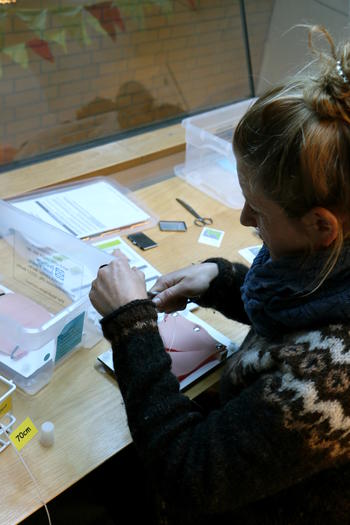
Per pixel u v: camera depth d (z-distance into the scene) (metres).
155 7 1.96
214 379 1.03
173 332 1.09
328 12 2.17
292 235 0.68
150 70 2.03
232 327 1.17
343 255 0.66
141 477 1.30
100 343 1.06
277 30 2.35
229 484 0.66
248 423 0.66
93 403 0.94
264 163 0.63
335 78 0.59
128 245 1.38
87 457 0.85
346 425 0.62
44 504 0.78
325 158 0.58
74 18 1.75
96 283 0.86
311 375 0.63
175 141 1.92
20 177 1.60
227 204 1.63
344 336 0.64
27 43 1.66
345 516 0.75
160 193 1.64
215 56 2.23
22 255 1.19
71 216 1.45
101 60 1.87
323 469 0.69
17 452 0.84
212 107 2.25
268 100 0.63
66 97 1.80
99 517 1.27
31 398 0.93
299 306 0.69
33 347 0.95
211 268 1.09
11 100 1.69
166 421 0.72
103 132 1.89
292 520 0.77
